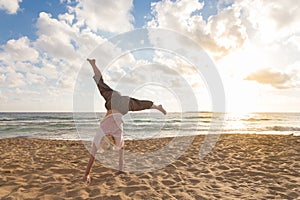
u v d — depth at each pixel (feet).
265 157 19.11
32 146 28.09
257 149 23.52
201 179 12.95
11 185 11.12
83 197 9.62
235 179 13.08
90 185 11.22
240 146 26.00
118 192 10.28
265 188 11.46
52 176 12.61
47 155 20.11
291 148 23.68
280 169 15.12
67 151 22.99
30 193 10.08
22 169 14.23
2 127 71.61
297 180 12.76
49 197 9.63
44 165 15.40
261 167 15.72
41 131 60.03
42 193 10.12
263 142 29.17
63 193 10.11
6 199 9.32
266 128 68.44
